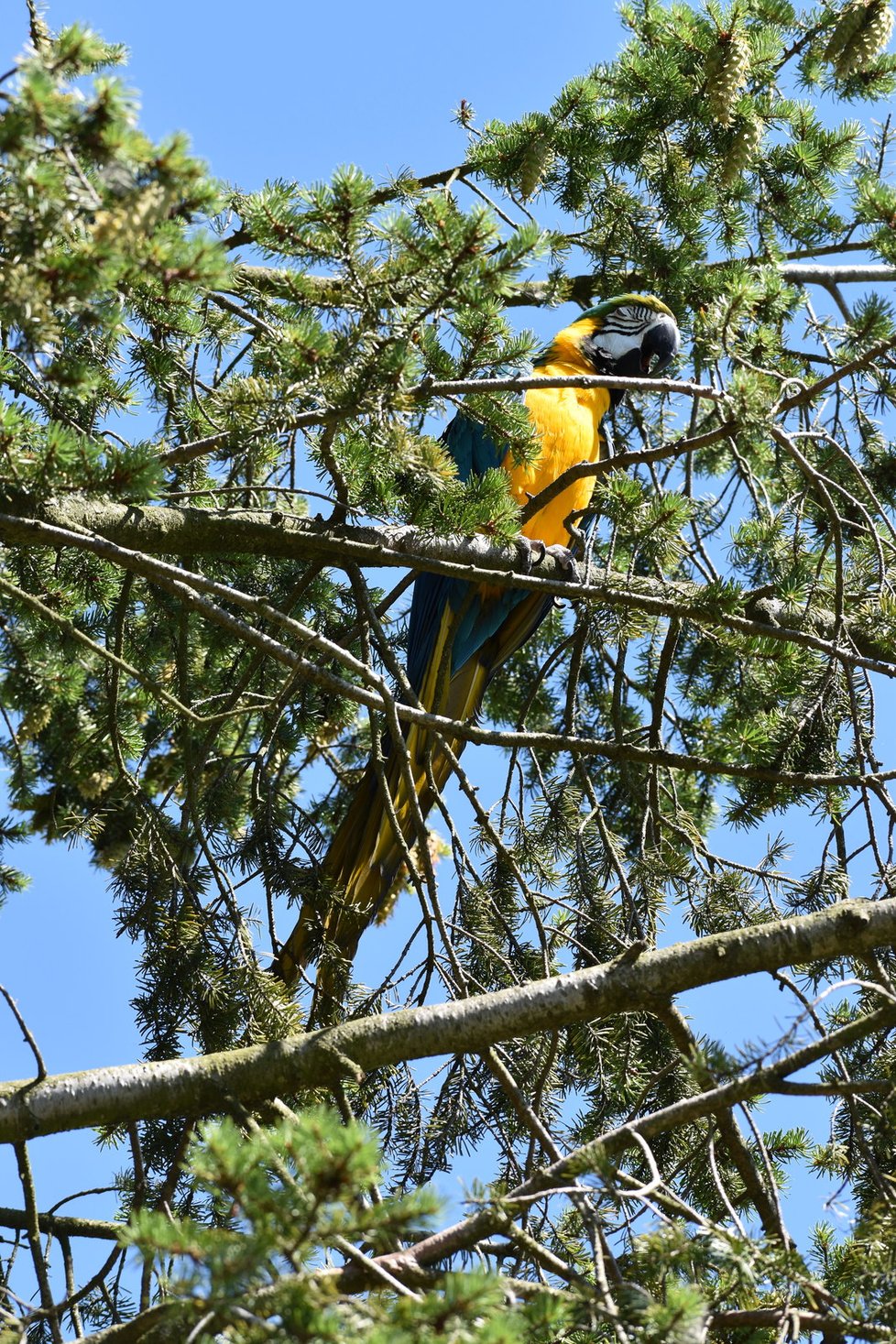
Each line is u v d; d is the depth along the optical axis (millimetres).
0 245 5027
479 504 7578
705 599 7863
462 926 8594
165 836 8812
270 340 7027
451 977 8000
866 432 10594
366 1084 7953
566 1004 7293
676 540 8109
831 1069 7723
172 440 8820
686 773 11148
